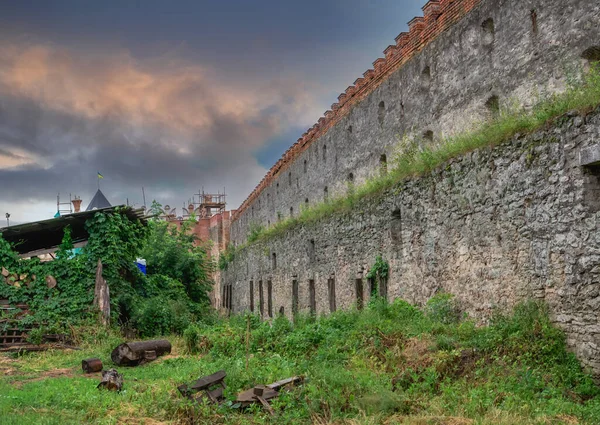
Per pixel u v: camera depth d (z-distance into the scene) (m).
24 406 9.17
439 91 17.94
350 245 20.45
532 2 13.98
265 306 32.38
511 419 7.88
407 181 16.52
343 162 26.58
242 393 9.41
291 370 11.13
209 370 11.84
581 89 11.20
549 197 10.98
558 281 10.72
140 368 13.46
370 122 23.53
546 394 9.15
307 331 14.10
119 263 20.36
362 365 11.18
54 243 22.89
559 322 10.66
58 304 18.47
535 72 13.77
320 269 23.30
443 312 13.87
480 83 15.87
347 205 20.84
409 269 16.28
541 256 11.16
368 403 8.70
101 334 17.53
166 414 8.92
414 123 19.50
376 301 16.50
